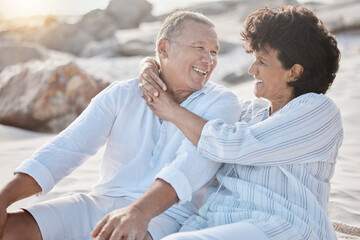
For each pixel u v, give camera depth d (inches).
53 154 88.1
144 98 93.2
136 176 92.1
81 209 87.5
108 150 95.1
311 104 78.8
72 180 148.0
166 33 94.4
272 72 81.0
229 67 526.3
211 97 93.7
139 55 760.3
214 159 81.7
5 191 82.5
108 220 73.4
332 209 124.9
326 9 1032.8
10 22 1312.7
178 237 66.1
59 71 293.9
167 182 79.8
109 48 773.9
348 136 199.5
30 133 280.8
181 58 92.1
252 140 78.2
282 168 78.5
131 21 1312.7
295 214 75.8
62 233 84.0
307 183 78.4
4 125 289.3
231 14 1398.9
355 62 383.2
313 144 78.0
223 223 80.3
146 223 74.8
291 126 78.1
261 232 71.5
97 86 304.8
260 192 78.7
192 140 84.6
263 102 91.4
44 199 131.6
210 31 93.4
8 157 192.9
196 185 83.0
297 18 78.7
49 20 957.2
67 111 288.8
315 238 74.6
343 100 251.0
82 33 904.9
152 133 92.9
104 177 96.1
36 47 572.7
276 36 79.0
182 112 87.0
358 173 154.6
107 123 93.5
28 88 296.0
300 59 78.8
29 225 81.7
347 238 108.7
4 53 549.6
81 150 91.0
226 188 86.1
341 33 746.2
